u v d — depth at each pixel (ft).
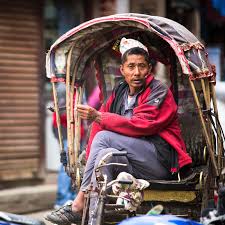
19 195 38.78
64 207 22.45
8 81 40.11
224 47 49.85
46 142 44.16
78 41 25.05
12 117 40.27
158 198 22.27
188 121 24.26
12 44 40.22
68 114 25.11
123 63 23.31
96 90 34.01
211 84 22.90
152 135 22.81
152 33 24.99
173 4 45.98
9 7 40.01
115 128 22.45
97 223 18.99
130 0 42.39
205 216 20.93
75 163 24.48
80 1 42.68
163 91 23.02
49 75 25.13
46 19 42.29
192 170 23.41
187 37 22.82
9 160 40.24
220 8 45.14
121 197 19.65
